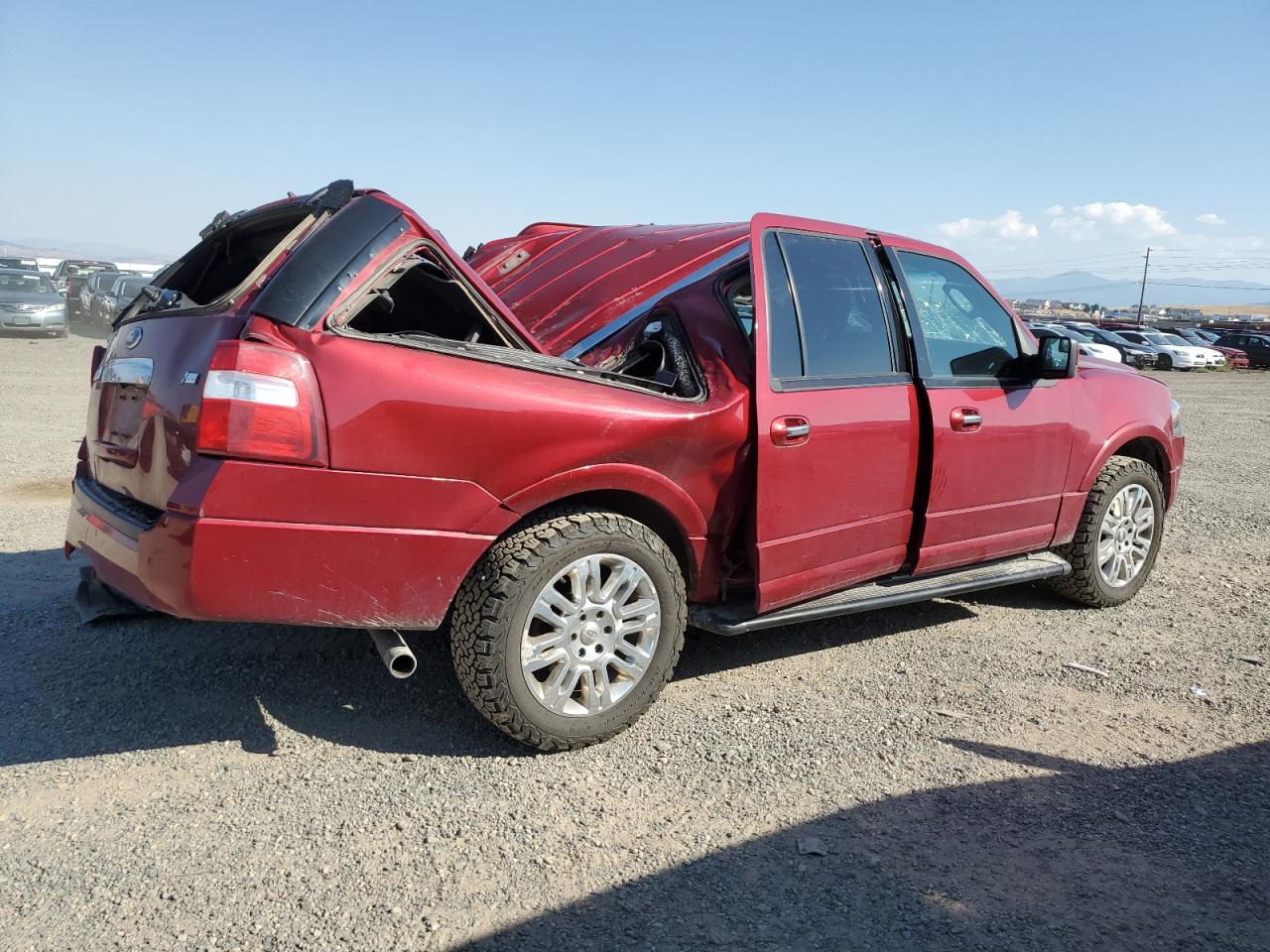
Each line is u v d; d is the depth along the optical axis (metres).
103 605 4.32
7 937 2.28
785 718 3.66
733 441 3.57
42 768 3.07
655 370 3.92
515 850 2.71
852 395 3.91
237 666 3.90
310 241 2.94
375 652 4.11
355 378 2.82
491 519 3.07
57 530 5.83
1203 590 5.66
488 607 3.05
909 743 3.48
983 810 3.02
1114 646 4.63
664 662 3.45
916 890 2.58
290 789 3.00
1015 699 3.93
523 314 4.42
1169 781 3.25
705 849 2.75
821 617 3.85
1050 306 149.25
